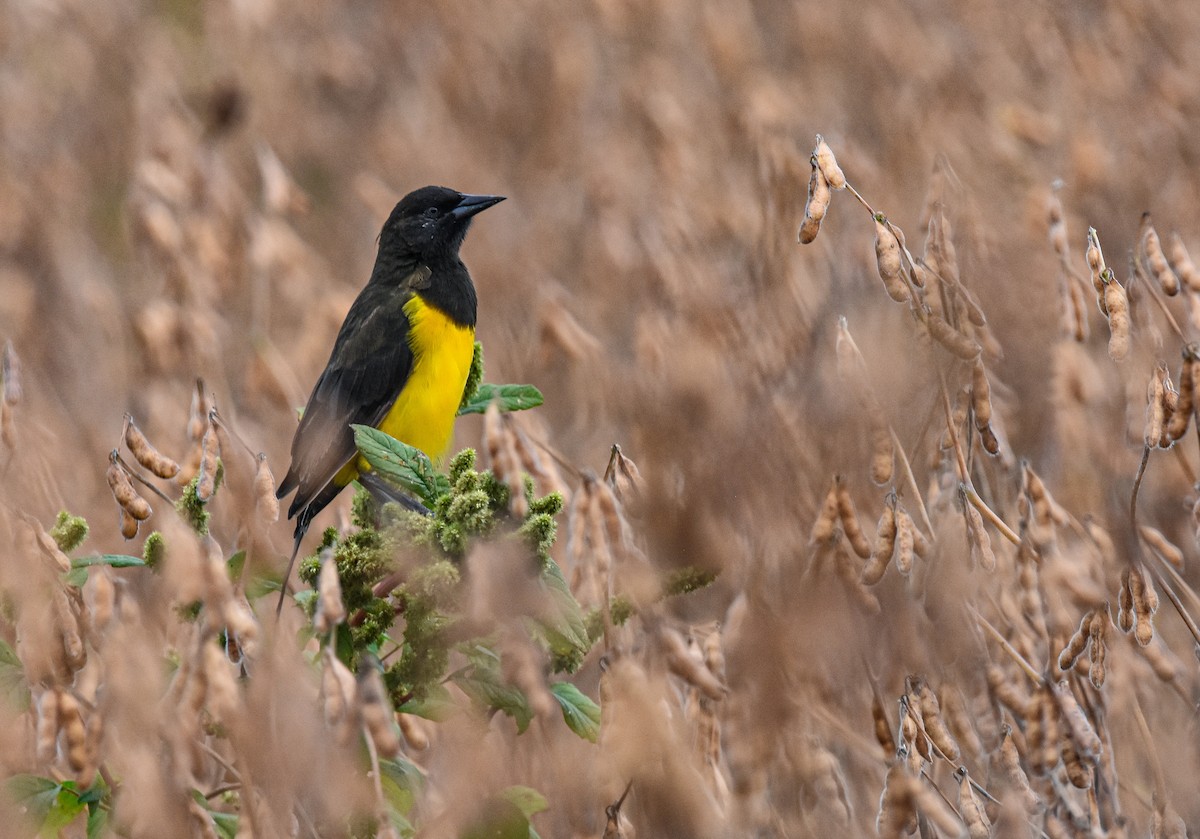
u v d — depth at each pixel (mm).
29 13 17609
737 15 17844
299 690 5215
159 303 12695
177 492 8180
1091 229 6848
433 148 17391
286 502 11992
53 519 7820
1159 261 7273
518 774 7262
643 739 5738
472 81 17938
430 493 6004
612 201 15375
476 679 5969
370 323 10938
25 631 5539
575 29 18156
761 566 6734
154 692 5273
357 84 18516
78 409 12602
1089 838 6500
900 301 6457
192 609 5562
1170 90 14992
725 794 6406
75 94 17203
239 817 5156
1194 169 13969
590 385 11742
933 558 6828
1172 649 9203
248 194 16719
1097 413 8516
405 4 19062
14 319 13773
